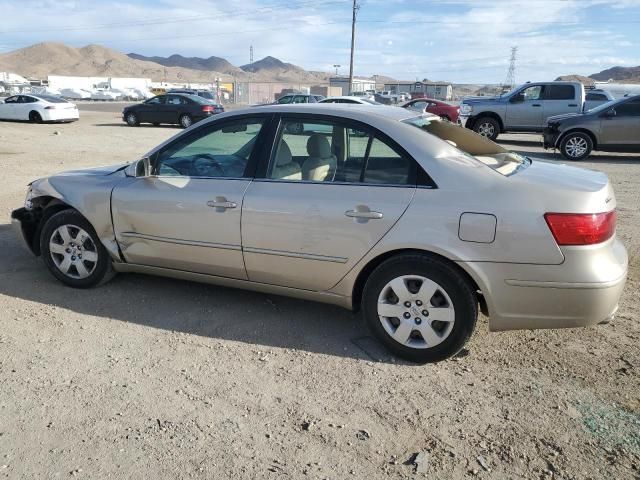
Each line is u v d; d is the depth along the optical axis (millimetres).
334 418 3119
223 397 3303
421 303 3617
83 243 4766
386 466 2738
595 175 3881
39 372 3527
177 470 2682
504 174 3590
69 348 3848
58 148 15703
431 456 2811
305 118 4020
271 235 3934
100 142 17766
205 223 4148
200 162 4348
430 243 3494
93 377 3482
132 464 2717
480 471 2705
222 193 4094
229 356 3795
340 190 3777
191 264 4340
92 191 4594
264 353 3844
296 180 3953
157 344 3939
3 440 2875
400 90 93062
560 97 17938
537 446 2889
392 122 3805
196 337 4055
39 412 3113
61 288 4891
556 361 3760
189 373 3562
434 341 3621
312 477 2654
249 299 4738
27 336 4004
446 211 3480
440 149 3654
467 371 3631
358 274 3768
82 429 2975
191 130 4387
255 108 4230
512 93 18547
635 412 3180
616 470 2709
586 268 3309
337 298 3928
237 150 4238
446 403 3271
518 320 3496
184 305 4594
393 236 3586
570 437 2959
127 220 4469
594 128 14578
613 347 3955
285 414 3148
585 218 3295
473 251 3434
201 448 2846
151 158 4473
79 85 89438
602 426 3051
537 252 3330
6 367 3574
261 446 2871
